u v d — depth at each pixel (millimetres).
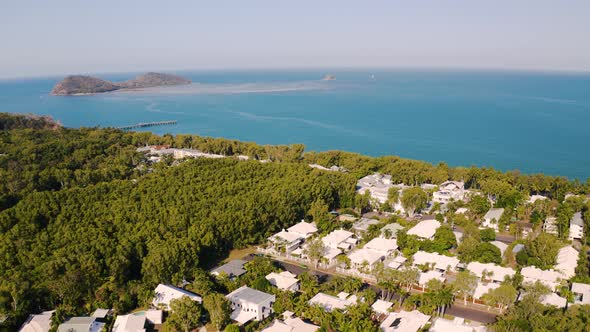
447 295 105812
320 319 99500
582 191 196875
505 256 136875
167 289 113188
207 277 119625
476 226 162875
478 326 97375
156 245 126750
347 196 188125
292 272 131750
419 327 96688
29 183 184875
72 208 146625
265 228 156250
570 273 123562
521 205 178250
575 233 155250
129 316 102125
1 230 133250
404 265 128500
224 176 184250
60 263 115250
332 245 144875
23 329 96312
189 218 145500
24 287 106188
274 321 101750
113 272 117625
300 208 169625
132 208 149125
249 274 122438
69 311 103062
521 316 98438
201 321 104188
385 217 181375
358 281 116500
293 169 196875
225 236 144000
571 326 89812
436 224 157375
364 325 94188
